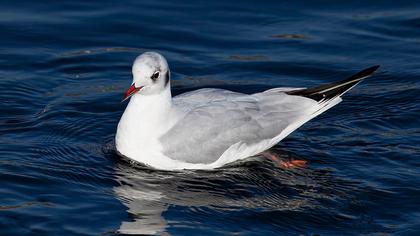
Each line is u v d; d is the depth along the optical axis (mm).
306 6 21688
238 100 15367
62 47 19734
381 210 13898
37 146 15750
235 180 14867
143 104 14891
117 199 14039
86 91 18094
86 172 14883
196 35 20406
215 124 15000
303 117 15562
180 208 13828
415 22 20984
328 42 20234
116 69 19047
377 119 17156
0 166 14867
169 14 21203
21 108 17234
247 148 15320
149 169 15117
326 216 13711
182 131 14945
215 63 19344
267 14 21344
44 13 20984
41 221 13227
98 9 21266
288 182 14797
